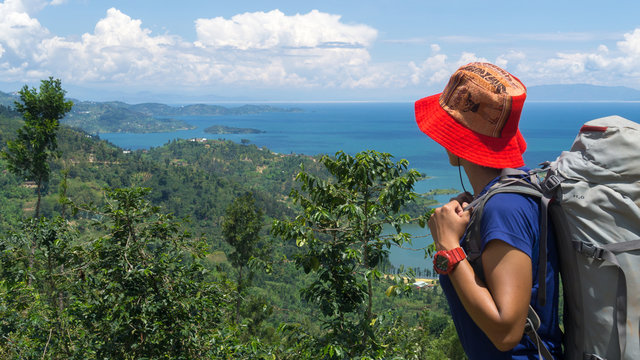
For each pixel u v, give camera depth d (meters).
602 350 0.97
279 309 5.02
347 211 4.15
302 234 4.32
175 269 5.83
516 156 1.16
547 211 1.06
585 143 1.07
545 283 1.03
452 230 1.13
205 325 6.01
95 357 5.68
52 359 5.99
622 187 0.96
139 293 5.45
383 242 4.42
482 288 1.04
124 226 5.75
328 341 4.39
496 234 1.01
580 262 1.00
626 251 0.94
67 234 6.18
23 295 6.13
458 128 1.17
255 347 5.44
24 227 6.14
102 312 5.59
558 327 1.09
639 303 0.93
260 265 4.77
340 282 4.46
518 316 0.98
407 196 4.35
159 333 5.47
